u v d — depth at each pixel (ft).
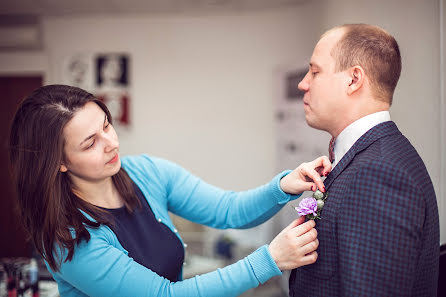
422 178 2.98
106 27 14.78
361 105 3.23
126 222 3.90
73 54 14.75
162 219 4.18
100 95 14.83
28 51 14.66
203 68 14.90
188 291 3.34
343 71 3.20
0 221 14.80
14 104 14.87
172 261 4.05
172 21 14.82
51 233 3.37
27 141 3.41
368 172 2.85
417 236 2.74
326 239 3.12
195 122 15.01
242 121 14.96
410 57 6.38
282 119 13.69
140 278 3.37
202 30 14.84
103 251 3.40
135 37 14.84
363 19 8.32
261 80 14.78
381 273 2.72
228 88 14.92
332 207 3.09
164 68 14.90
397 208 2.73
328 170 3.53
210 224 4.50
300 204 3.25
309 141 12.19
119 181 4.02
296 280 3.45
